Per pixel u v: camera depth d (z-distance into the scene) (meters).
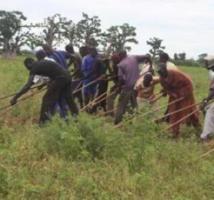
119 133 11.05
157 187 9.07
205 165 10.19
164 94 13.74
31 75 12.73
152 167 10.03
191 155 10.73
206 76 40.75
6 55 69.81
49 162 9.87
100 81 15.38
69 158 10.14
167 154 10.70
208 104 12.43
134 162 9.95
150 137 11.23
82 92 15.43
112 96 15.17
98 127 10.81
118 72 14.16
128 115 13.27
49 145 10.50
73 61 15.43
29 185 8.55
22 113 14.22
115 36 68.50
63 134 10.38
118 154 10.44
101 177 9.33
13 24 76.38
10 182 8.51
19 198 8.23
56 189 8.61
